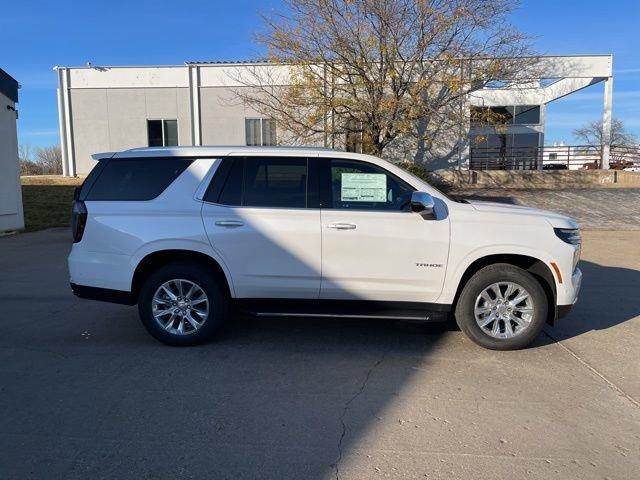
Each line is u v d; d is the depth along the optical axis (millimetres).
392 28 20000
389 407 4086
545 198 20672
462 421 3869
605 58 25516
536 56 21672
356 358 5113
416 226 5156
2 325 6109
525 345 5301
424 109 21109
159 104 28203
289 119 22406
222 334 5801
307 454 3432
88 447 3500
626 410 4051
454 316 5539
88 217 5359
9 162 13773
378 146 21594
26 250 11297
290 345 5469
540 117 32125
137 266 5281
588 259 10453
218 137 27906
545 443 3570
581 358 5133
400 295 5242
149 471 3238
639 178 24859
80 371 4754
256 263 5238
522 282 5172
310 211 5223
